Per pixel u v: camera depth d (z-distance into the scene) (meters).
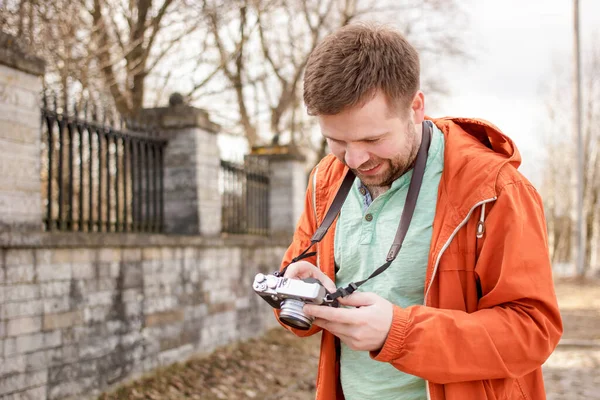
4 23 6.22
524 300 1.49
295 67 15.66
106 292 5.17
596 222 26.34
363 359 1.76
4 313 4.10
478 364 1.44
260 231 9.30
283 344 8.09
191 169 6.79
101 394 5.04
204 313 6.84
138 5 10.07
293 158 9.88
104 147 5.89
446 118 1.84
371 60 1.45
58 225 4.94
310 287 1.53
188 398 5.39
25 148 4.39
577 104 20.59
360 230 1.79
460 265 1.58
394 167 1.60
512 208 1.51
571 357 7.64
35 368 4.35
